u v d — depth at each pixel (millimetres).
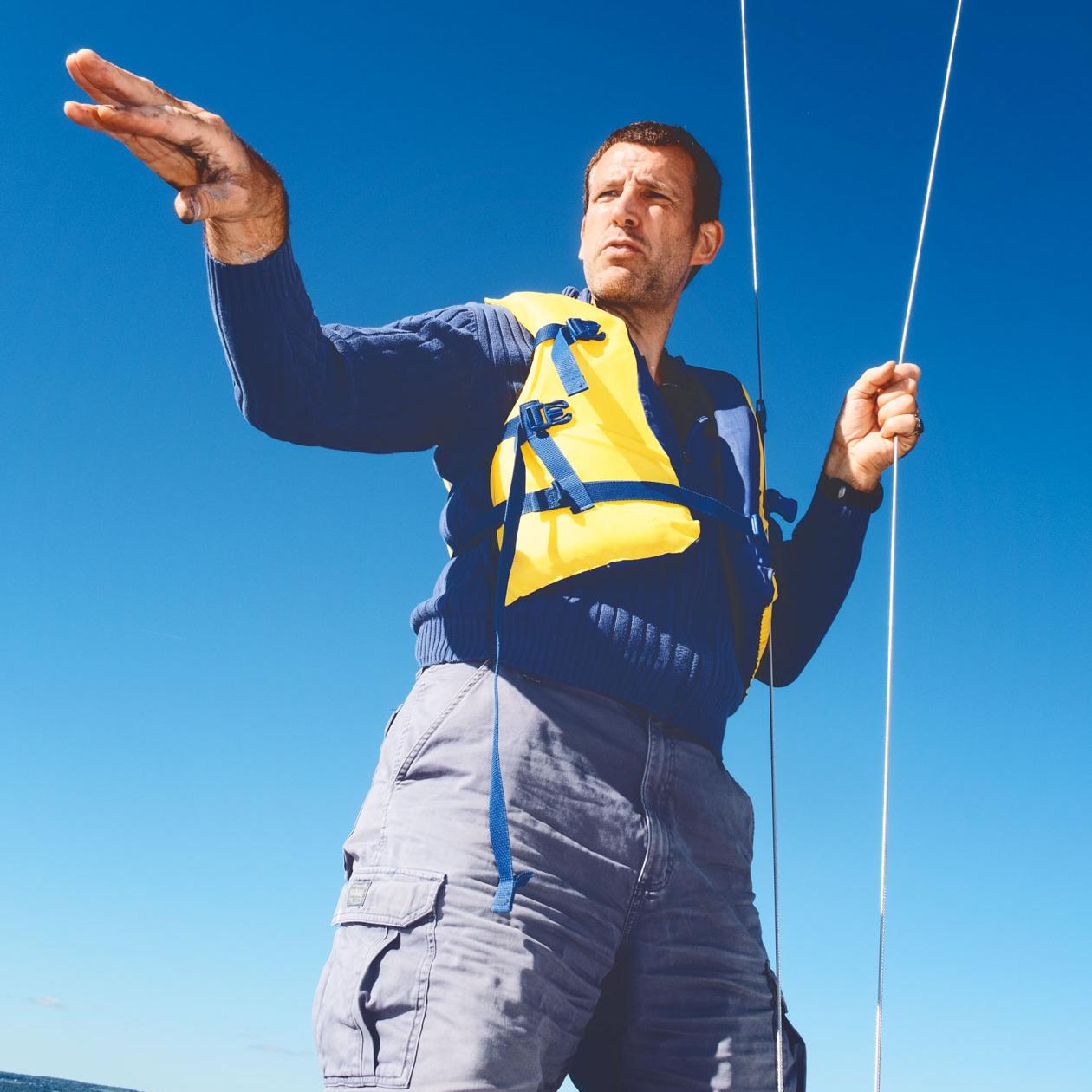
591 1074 1849
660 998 1742
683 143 2266
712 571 1941
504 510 1806
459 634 1790
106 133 1410
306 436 1750
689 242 2250
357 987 1557
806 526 2348
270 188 1526
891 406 2270
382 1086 1498
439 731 1711
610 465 1825
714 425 2174
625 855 1698
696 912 1769
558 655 1740
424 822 1654
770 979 1897
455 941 1560
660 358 2281
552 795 1673
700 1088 1732
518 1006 1547
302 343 1645
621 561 1781
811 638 2324
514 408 1915
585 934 1652
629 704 1783
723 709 1911
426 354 1855
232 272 1564
